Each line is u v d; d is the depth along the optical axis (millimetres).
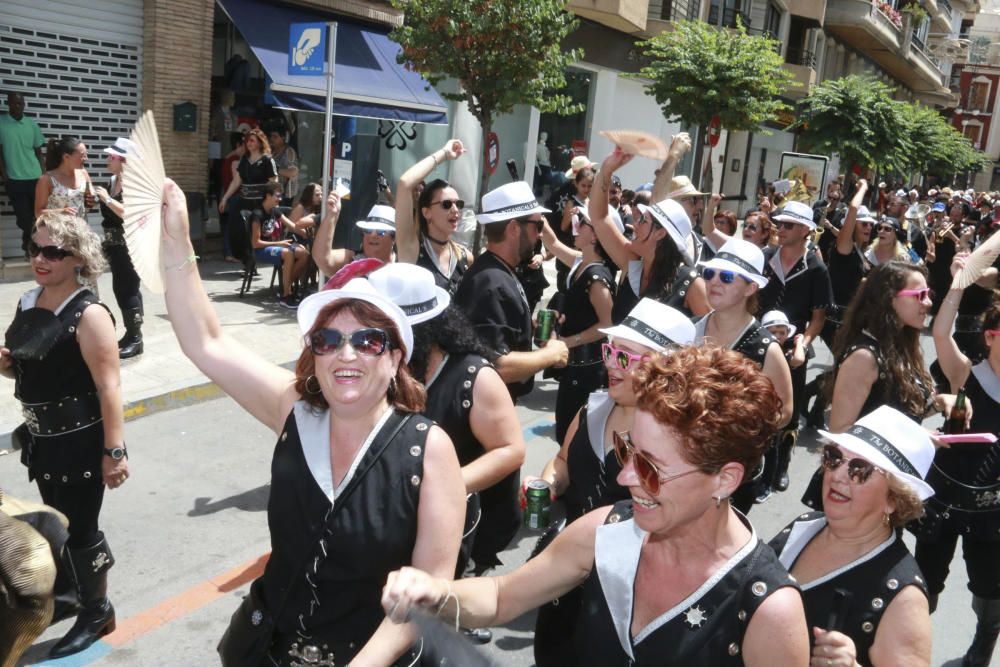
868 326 3695
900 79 50188
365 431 2113
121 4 10977
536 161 19000
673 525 1732
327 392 2055
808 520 2430
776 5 29047
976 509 3518
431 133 16156
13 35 10070
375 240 5750
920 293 3551
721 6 25250
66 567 2049
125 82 11273
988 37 63250
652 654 1737
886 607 2193
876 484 2219
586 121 20328
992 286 8898
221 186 12883
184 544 4957
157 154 2293
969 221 19266
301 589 2080
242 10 12148
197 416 6988
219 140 13023
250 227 10062
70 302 3477
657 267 4605
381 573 2055
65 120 10727
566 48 18062
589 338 5047
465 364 2971
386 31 14438
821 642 2045
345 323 2059
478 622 2029
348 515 2041
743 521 1848
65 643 3791
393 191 15438
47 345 3408
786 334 5754
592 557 1961
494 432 2953
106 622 3910
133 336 7781
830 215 14211
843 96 22531
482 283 3805
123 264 7559
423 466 2088
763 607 1666
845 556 2295
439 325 2930
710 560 1759
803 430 7945
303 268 9867
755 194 33719
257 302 10172
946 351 4000
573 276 5355
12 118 9742
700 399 1648
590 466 3062
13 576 1755
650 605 1789
